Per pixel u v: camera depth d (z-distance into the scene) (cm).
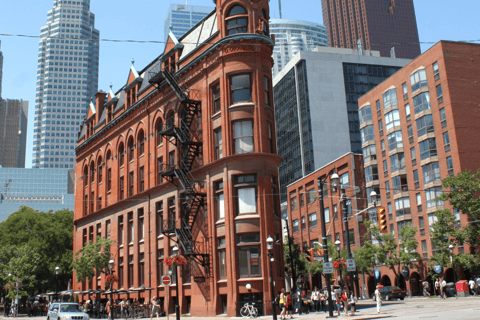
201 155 4203
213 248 3888
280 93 13400
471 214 5012
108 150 5938
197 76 4306
